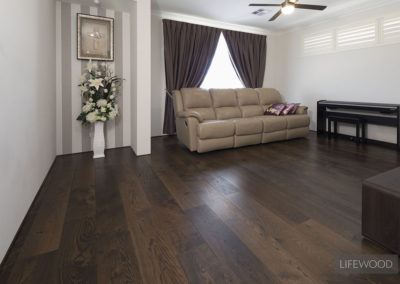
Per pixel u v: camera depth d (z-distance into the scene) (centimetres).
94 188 218
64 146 332
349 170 266
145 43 311
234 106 445
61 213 172
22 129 162
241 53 517
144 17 305
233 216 169
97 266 119
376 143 397
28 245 135
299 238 142
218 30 480
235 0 379
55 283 108
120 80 360
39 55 219
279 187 221
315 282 108
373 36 392
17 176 148
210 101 421
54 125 302
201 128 326
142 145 332
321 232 148
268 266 119
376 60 391
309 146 386
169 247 134
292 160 308
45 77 245
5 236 124
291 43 542
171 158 320
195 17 455
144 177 247
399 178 140
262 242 139
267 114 450
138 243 138
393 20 366
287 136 420
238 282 109
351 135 439
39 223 158
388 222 127
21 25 166
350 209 177
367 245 135
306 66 512
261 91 480
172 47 439
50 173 256
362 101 417
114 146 372
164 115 471
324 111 464
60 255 127
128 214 171
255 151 358
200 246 135
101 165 287
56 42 310
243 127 364
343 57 439
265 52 554
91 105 308
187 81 464
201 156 330
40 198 195
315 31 486
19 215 149
